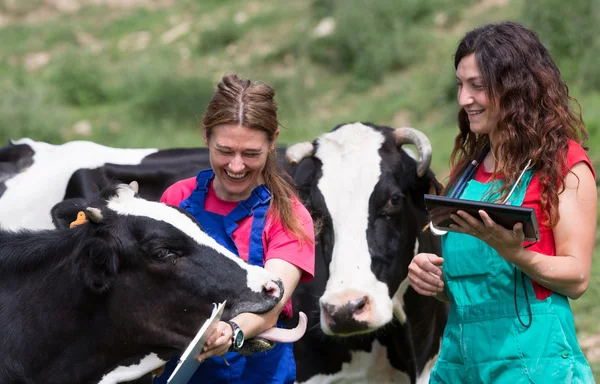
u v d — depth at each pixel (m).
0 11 29.30
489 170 4.30
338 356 6.07
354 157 5.84
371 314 5.34
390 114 17.97
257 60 21.98
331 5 22.98
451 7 21.50
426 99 17.98
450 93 17.73
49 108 20.05
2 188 7.19
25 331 4.27
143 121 19.91
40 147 7.58
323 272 6.00
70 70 22.45
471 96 4.14
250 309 3.97
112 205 4.15
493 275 4.05
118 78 22.91
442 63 19.02
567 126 4.03
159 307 4.12
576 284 3.91
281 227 4.27
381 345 6.03
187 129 19.50
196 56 23.58
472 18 20.69
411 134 5.91
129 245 4.06
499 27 4.13
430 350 6.21
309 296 6.02
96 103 21.95
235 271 4.06
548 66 4.09
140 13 28.42
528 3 17.83
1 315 4.31
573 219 3.93
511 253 3.81
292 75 20.64
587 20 17.09
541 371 3.92
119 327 4.18
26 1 29.44
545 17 17.33
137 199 4.20
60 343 4.25
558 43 17.11
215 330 3.82
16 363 4.25
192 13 27.05
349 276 5.46
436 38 20.50
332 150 5.93
